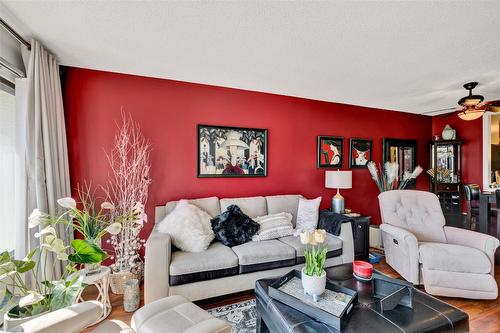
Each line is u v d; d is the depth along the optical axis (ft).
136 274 8.14
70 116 8.34
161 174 9.43
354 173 13.61
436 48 6.98
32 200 6.56
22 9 5.31
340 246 8.59
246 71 8.74
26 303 4.20
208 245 7.69
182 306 4.86
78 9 5.32
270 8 5.24
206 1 5.03
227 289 7.08
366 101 12.75
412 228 9.09
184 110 9.75
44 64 6.97
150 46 6.97
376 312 4.49
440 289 7.24
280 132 11.55
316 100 12.42
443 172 14.79
